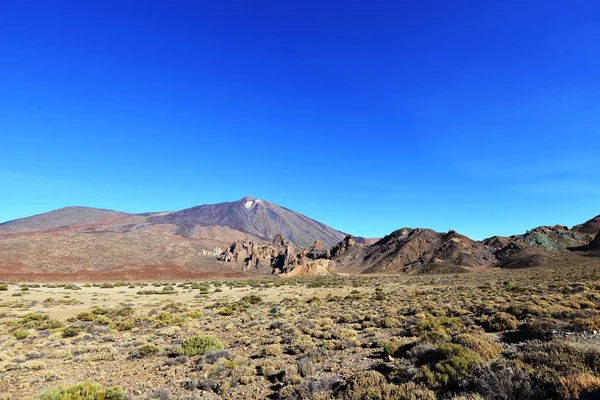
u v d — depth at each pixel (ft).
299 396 33.99
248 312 118.42
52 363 56.85
